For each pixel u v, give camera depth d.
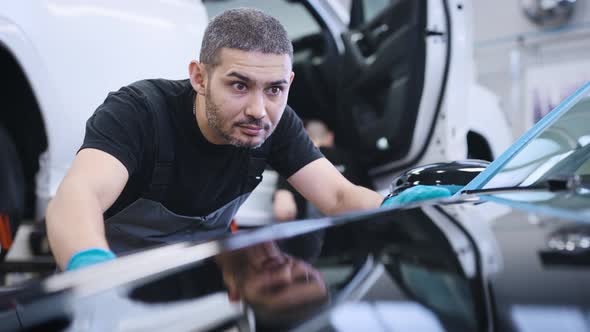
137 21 2.11
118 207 1.36
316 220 0.79
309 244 0.69
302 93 3.35
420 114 2.80
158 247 0.79
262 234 0.76
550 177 0.91
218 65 1.10
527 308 0.49
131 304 0.61
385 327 0.49
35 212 2.03
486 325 0.48
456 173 1.12
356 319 0.51
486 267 0.56
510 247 0.60
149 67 2.12
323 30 3.30
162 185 1.32
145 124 1.26
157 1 2.18
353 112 3.10
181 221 1.40
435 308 0.51
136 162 1.25
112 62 2.04
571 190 0.82
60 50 1.94
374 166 3.05
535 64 6.24
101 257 0.89
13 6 1.84
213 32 1.12
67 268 0.90
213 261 0.68
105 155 1.17
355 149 3.11
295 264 0.64
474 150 3.16
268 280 0.61
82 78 1.99
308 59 3.33
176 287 0.63
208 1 3.24
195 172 1.34
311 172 1.44
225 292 0.60
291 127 1.42
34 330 0.61
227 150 1.34
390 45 2.88
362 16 3.23
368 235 0.69
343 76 3.14
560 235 0.60
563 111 1.11
